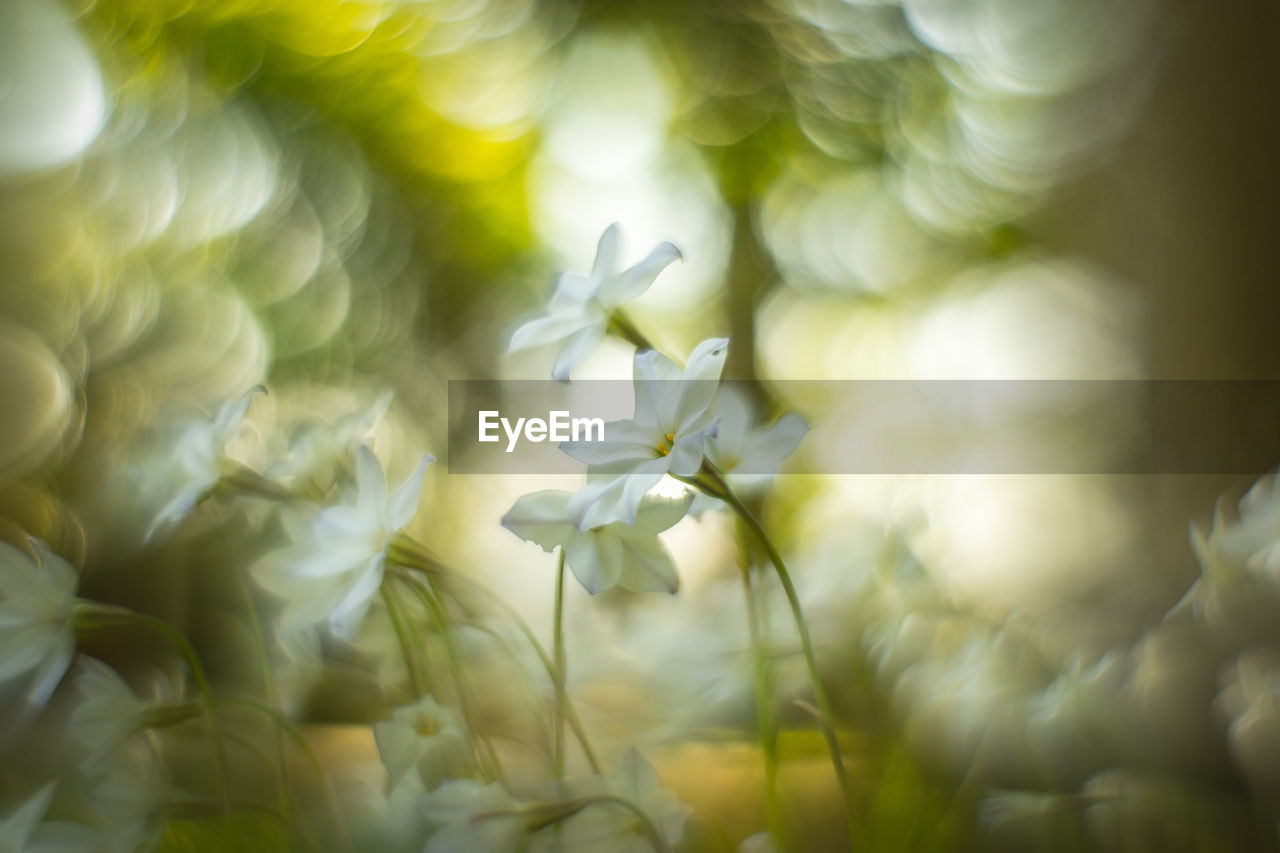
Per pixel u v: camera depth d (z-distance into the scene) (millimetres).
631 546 294
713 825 345
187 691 358
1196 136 786
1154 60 852
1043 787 344
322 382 1430
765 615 353
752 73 1485
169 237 1182
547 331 309
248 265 1320
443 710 305
